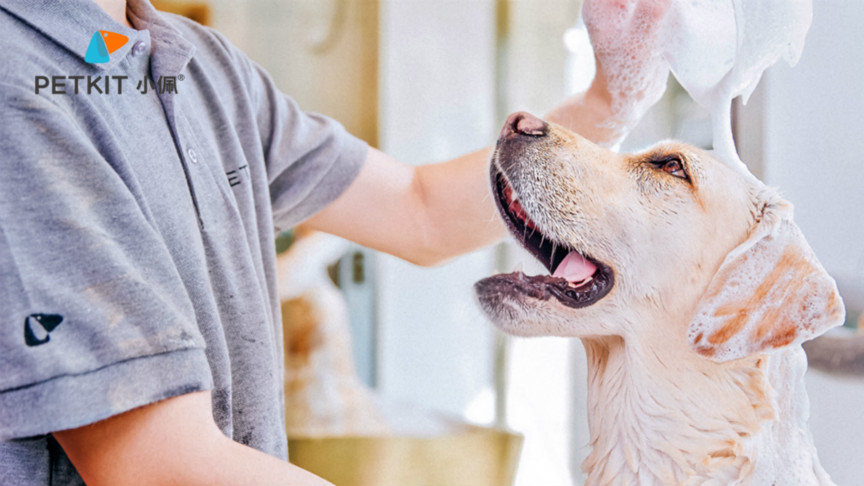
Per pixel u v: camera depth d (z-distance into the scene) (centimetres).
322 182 126
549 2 365
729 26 98
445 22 371
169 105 93
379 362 370
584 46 363
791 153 162
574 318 112
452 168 133
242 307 100
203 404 76
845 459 145
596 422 119
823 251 154
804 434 104
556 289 112
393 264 369
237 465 72
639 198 110
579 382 317
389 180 131
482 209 129
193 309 82
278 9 368
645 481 109
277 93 124
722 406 104
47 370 67
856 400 143
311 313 284
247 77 119
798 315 96
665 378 108
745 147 167
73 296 70
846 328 141
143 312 73
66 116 75
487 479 241
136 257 76
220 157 104
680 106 266
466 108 376
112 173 76
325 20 369
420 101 376
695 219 108
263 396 101
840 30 158
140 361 71
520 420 330
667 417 108
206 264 96
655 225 109
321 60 372
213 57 112
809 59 160
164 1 357
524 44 366
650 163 113
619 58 116
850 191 154
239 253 101
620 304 110
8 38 76
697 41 99
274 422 103
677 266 108
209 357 91
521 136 112
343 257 367
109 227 75
